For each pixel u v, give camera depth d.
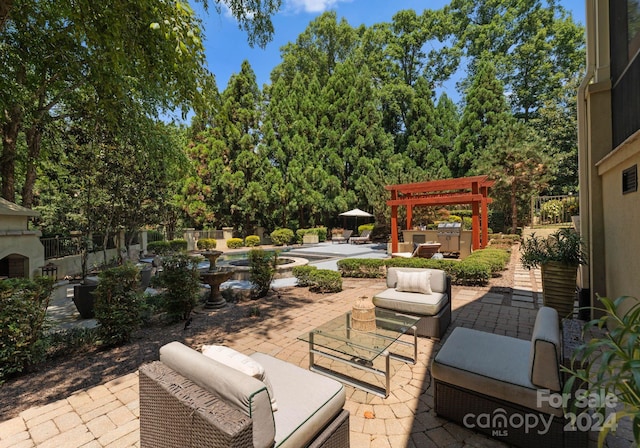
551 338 1.83
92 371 3.17
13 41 5.90
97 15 3.65
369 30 27.92
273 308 5.32
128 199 9.68
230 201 19.12
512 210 15.16
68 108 8.05
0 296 2.96
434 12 27.08
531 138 15.79
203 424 1.29
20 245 6.25
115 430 2.20
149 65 4.21
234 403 1.36
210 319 4.81
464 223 16.80
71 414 2.39
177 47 3.26
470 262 6.73
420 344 3.66
